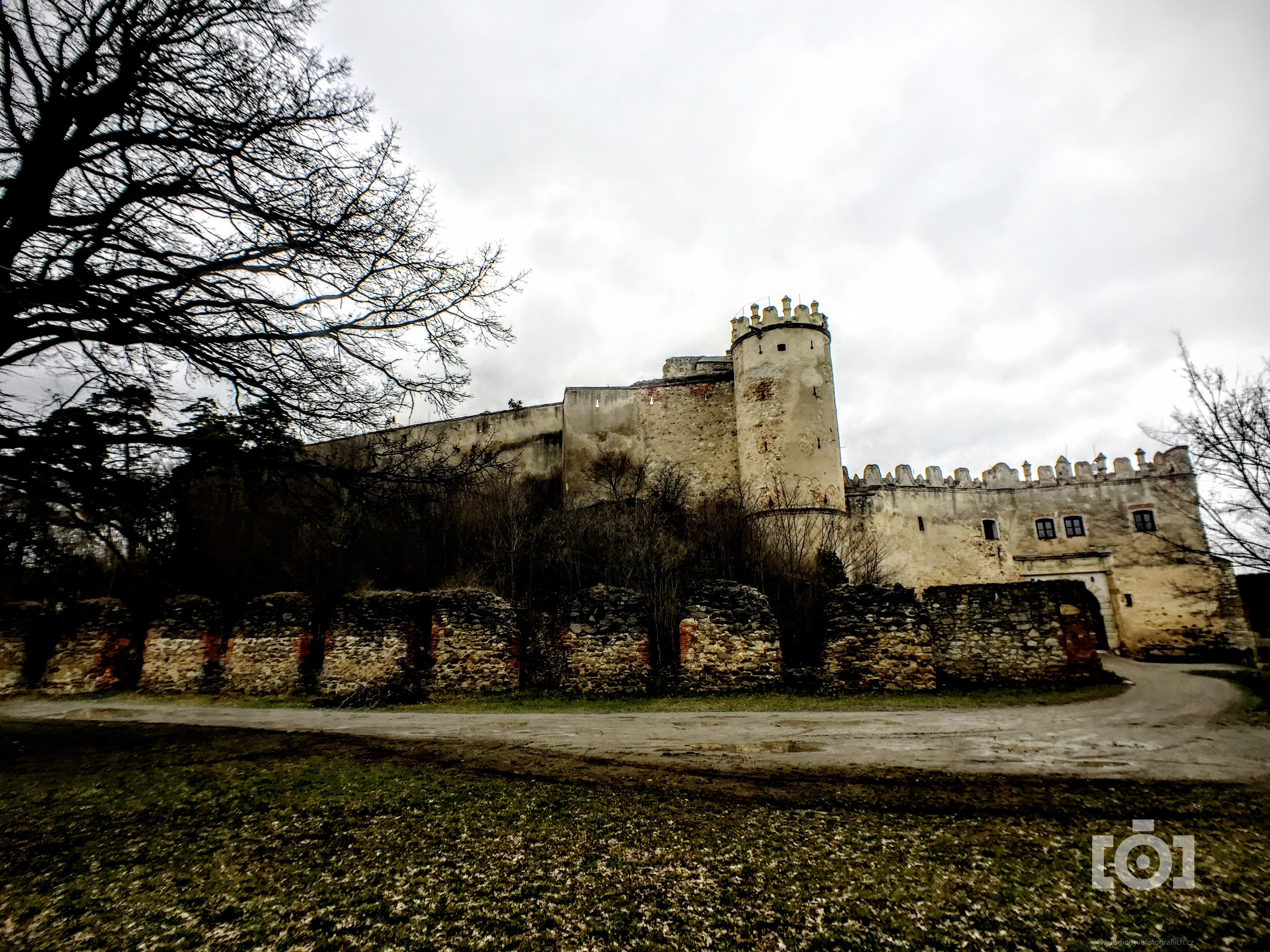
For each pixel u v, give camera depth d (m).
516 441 30.09
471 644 14.75
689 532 21.22
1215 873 4.07
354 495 8.38
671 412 28.91
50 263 6.38
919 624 13.56
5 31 6.16
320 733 9.81
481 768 7.10
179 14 6.74
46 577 17.47
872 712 10.73
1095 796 5.70
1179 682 15.20
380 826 5.26
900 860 4.35
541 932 3.53
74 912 3.89
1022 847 4.54
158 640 17.56
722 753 7.66
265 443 7.78
